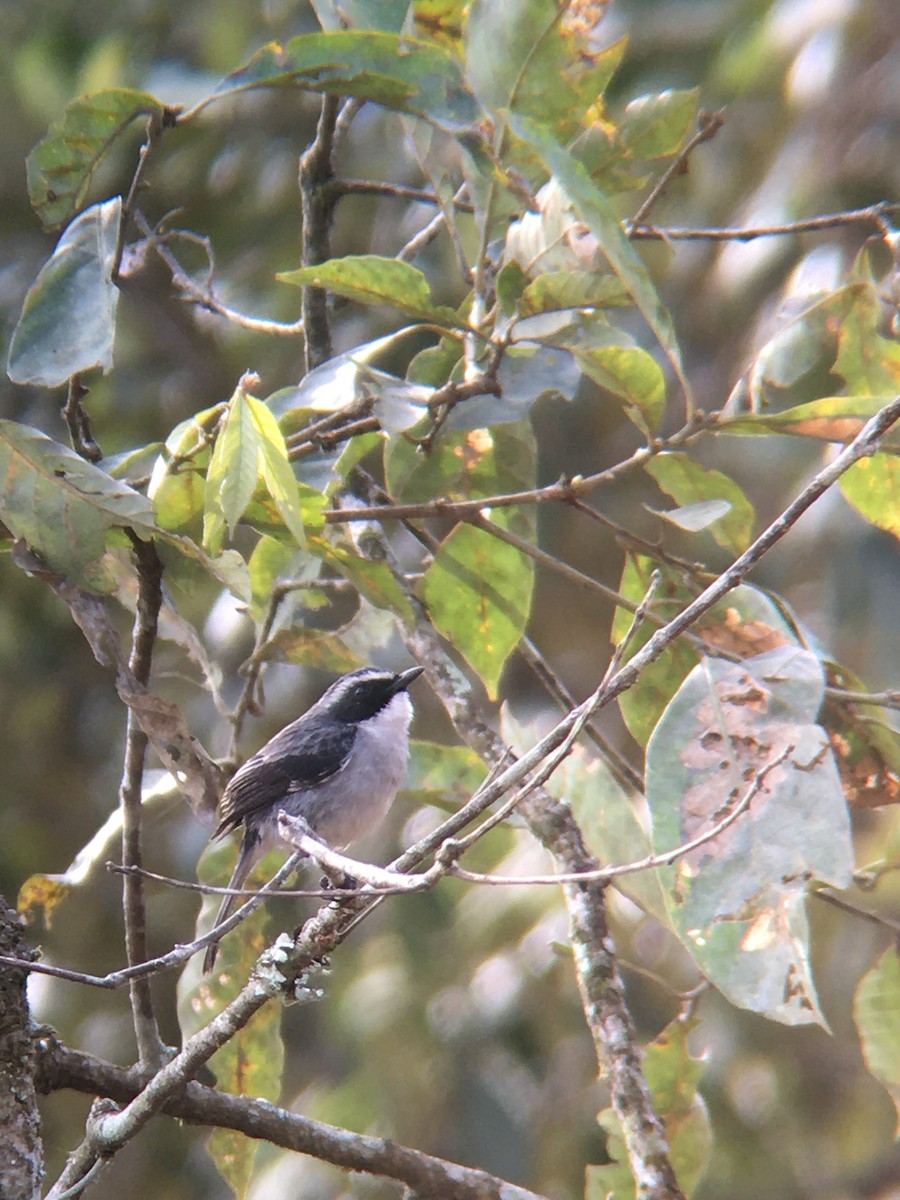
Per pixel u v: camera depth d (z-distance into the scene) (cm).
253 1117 840
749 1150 1673
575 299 803
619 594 905
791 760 734
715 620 892
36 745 1816
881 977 912
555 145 739
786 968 695
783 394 1237
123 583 919
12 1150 723
